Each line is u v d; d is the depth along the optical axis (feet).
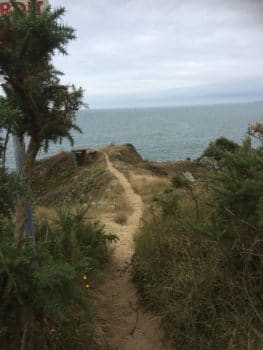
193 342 10.65
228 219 11.85
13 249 8.73
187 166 85.51
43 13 8.93
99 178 69.21
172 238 14.19
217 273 11.40
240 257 11.31
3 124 8.46
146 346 11.43
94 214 32.91
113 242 20.58
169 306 11.64
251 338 9.90
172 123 622.54
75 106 10.17
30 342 9.26
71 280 9.04
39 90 9.80
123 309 13.19
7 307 8.70
